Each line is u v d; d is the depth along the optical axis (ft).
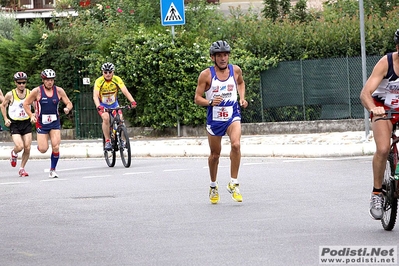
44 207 59.98
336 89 116.78
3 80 133.59
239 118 56.75
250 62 118.93
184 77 120.47
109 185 71.97
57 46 131.13
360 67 115.65
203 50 121.60
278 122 118.32
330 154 88.02
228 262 37.93
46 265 39.22
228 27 130.41
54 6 169.58
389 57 43.11
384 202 44.45
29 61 131.64
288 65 118.73
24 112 85.35
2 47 132.46
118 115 88.02
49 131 81.61
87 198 63.98
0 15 158.92
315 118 118.01
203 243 42.91
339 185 64.69
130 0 141.69
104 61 124.98
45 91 80.59
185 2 145.59
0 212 58.44
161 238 44.98
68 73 130.93
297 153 89.81
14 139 85.35
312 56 120.06
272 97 119.34
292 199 58.23
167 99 121.29
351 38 118.52
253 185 67.15
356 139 98.89
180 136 122.62
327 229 45.60
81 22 143.02
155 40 121.70
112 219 52.75
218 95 55.77
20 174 85.30
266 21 127.65
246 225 47.98
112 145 88.33
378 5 137.18
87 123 131.13
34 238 46.93
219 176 74.49
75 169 89.20
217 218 51.11
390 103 44.09
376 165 43.86
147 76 121.80
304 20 145.38
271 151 91.86
